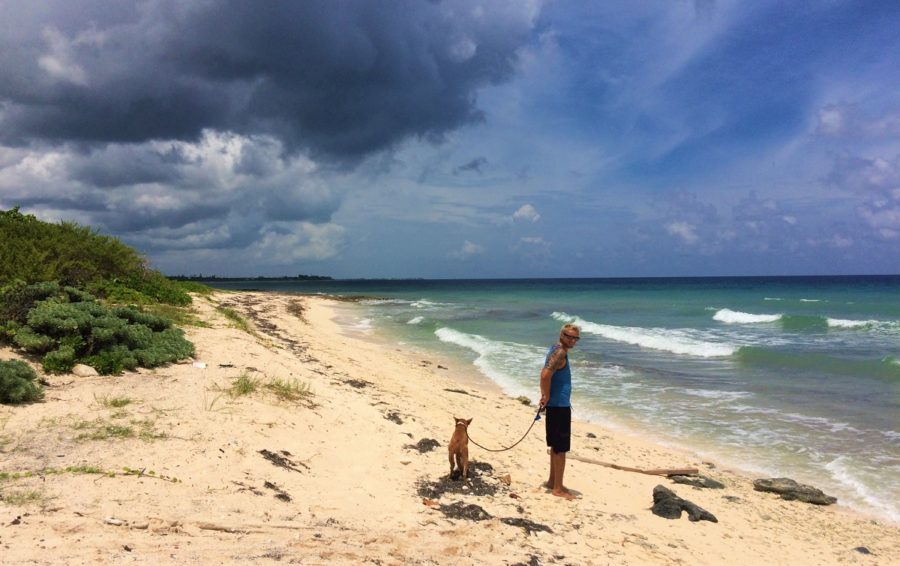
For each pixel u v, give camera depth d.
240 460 5.73
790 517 7.09
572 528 5.73
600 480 7.78
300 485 5.51
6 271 13.77
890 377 15.59
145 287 19.19
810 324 28.80
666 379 15.62
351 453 6.88
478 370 16.62
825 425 11.17
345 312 41.56
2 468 4.73
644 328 27.94
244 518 4.43
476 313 39.97
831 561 5.86
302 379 10.44
